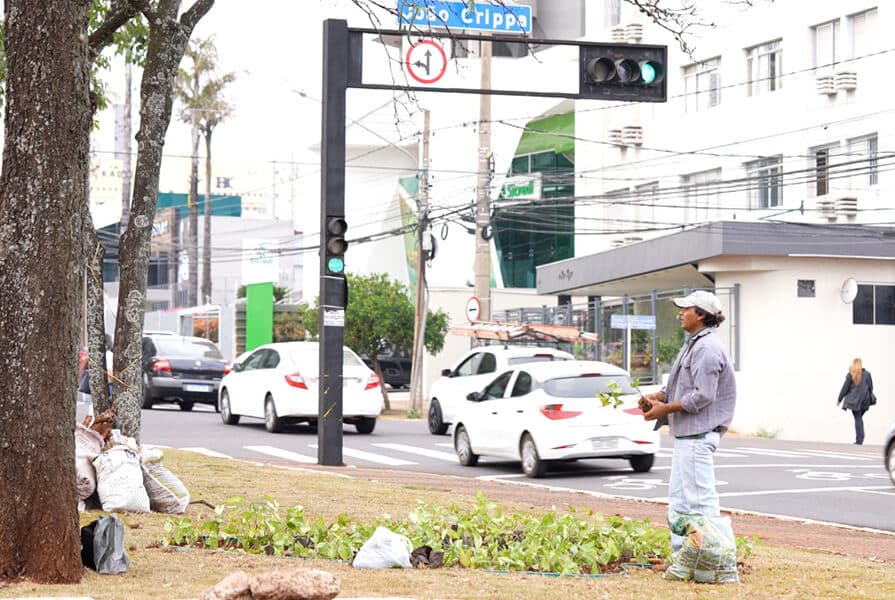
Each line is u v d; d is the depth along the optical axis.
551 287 46.03
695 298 9.05
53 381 7.66
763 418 35.06
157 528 10.36
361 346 44.69
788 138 37.75
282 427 27.53
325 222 20.50
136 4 12.62
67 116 7.73
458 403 27.02
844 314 35.28
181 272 99.31
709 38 40.66
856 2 35.38
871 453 25.86
